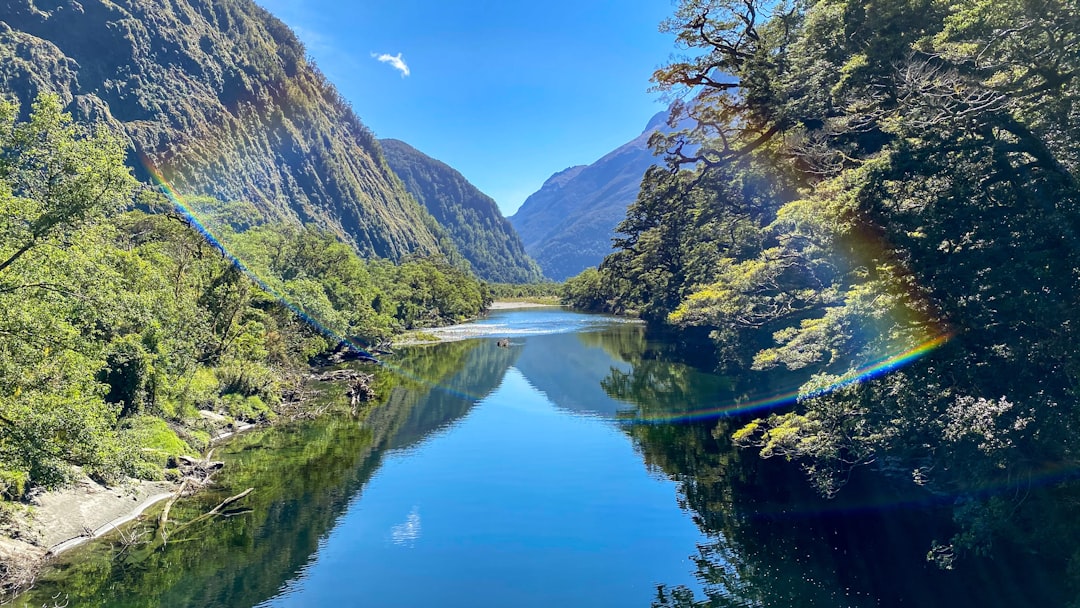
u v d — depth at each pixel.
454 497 24.00
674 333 71.81
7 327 15.37
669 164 47.59
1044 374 14.38
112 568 17.50
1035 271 13.52
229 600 15.99
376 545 19.59
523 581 17.14
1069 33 14.74
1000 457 14.02
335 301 68.06
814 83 26.58
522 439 33.12
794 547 18.36
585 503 23.20
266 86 198.38
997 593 14.17
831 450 19.19
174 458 25.53
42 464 15.70
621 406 41.03
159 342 29.05
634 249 83.25
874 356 17.78
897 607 14.52
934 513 18.62
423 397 45.50
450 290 124.06
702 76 37.16
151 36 160.88
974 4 16.67
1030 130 15.84
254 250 50.50
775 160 34.94
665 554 18.70
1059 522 13.45
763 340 34.34
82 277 16.58
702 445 30.72
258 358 42.72
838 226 18.86
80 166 15.52
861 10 23.84
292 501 23.50
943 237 15.30
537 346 76.06
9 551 16.58
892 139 19.55
